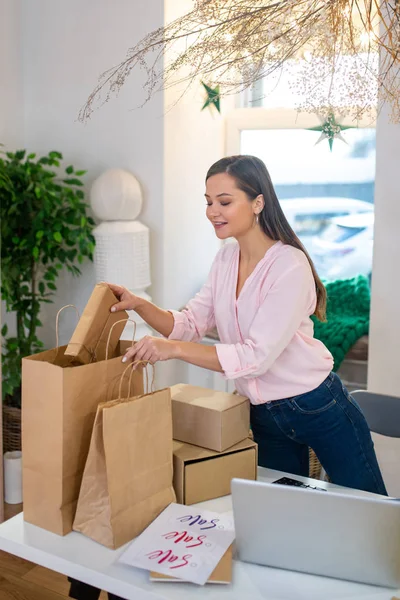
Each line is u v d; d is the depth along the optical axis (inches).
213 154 141.4
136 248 120.0
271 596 45.0
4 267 119.7
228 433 59.0
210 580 45.8
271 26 51.7
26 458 53.6
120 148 127.0
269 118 140.4
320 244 143.7
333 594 45.4
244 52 56.1
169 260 127.2
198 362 62.1
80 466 52.9
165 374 127.6
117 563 48.6
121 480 50.6
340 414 71.3
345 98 57.3
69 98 131.3
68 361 58.2
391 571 45.6
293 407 69.9
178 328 72.4
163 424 54.2
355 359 128.0
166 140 122.4
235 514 47.8
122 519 50.8
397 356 106.0
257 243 67.7
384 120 102.0
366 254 140.3
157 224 125.1
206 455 57.7
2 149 132.0
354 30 54.9
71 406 51.1
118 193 117.5
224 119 144.3
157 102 121.0
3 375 119.0
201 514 53.8
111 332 56.7
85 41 127.3
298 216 144.1
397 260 104.0
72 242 123.3
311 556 47.2
